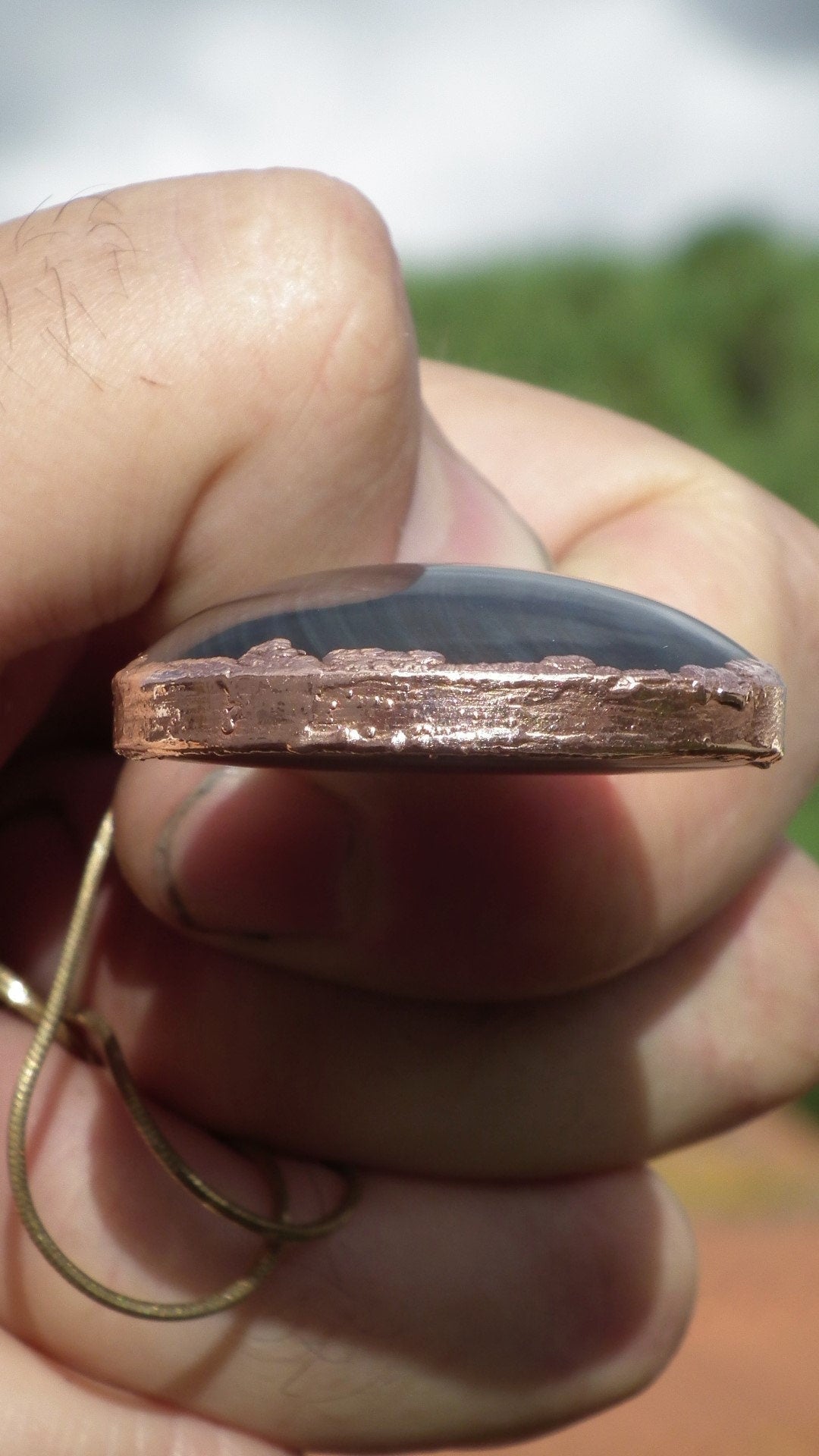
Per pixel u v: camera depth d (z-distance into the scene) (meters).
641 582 0.12
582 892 0.11
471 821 0.11
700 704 0.09
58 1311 0.12
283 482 0.11
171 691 0.09
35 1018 0.12
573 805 0.11
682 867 0.11
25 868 0.13
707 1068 0.13
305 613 0.09
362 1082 0.12
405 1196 0.13
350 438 0.11
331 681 0.09
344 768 0.09
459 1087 0.12
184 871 0.11
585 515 0.14
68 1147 0.12
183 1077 0.12
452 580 0.09
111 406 0.10
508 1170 0.13
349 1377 0.12
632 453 0.14
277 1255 0.12
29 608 0.11
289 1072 0.12
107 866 0.12
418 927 0.11
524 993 0.11
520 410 0.15
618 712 0.09
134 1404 0.12
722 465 0.14
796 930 0.13
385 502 0.11
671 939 0.12
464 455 0.15
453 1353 0.12
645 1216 0.13
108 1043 0.12
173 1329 0.12
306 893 0.11
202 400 0.11
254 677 0.09
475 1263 0.13
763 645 0.12
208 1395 0.12
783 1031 0.13
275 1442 0.12
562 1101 0.13
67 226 0.11
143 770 0.11
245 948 0.11
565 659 0.09
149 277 0.11
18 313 0.10
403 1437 0.13
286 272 0.11
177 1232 0.12
